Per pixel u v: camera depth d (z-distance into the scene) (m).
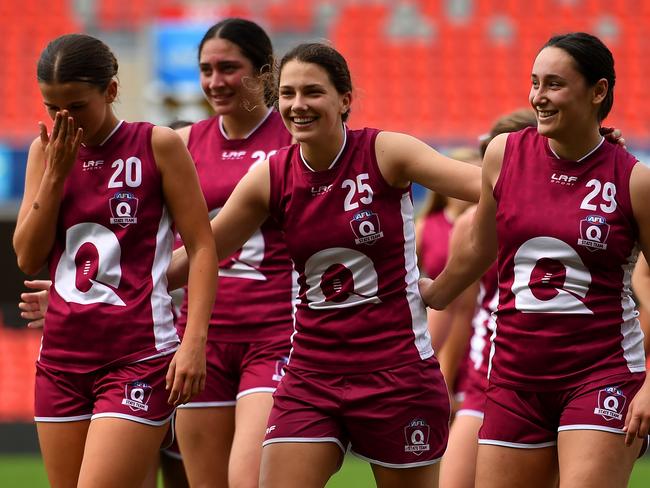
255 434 18.33
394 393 15.72
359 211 15.70
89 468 14.93
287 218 16.08
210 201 20.36
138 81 61.56
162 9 61.28
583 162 15.05
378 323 15.79
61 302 15.74
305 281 16.19
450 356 22.94
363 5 64.94
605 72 14.79
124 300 15.54
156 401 15.43
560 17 64.38
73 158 15.24
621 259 14.98
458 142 53.44
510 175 15.37
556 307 15.07
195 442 19.58
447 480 19.88
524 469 15.45
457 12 64.88
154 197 15.73
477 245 16.16
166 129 15.84
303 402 15.88
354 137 15.93
